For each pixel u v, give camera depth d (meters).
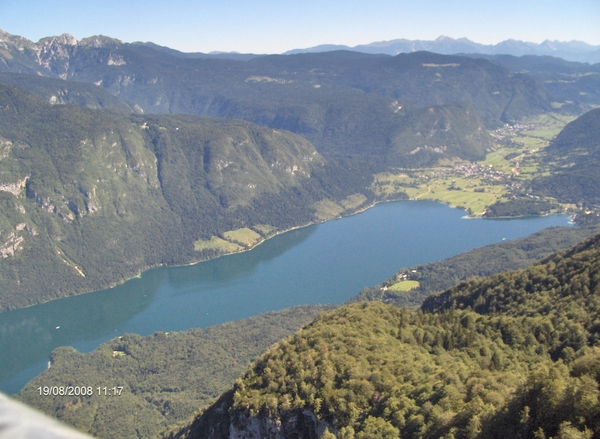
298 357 151.62
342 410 126.00
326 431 116.06
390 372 135.75
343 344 152.12
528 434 90.06
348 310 192.38
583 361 102.62
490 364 143.38
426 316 191.75
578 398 87.88
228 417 153.75
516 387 111.69
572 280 190.50
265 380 149.88
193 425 179.75
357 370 135.75
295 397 136.50
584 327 155.50
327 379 136.12
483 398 109.12
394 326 177.38
